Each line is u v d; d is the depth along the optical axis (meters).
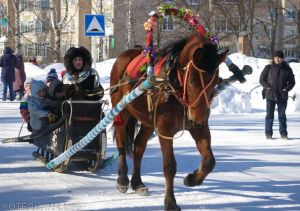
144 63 6.67
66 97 8.02
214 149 10.42
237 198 6.70
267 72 12.20
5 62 20.58
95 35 13.66
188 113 5.61
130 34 33.25
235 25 32.62
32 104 8.27
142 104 6.59
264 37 43.47
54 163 7.79
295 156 9.74
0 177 7.68
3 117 15.32
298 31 36.50
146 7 36.88
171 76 5.88
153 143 10.98
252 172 8.27
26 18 51.44
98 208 6.14
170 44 6.25
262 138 12.07
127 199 6.61
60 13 48.12
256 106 18.89
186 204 6.40
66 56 8.11
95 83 8.24
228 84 6.21
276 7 34.34
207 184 7.45
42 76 24.05
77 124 7.78
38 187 7.11
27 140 8.59
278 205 6.38
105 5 42.00
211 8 32.09
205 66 5.37
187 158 9.34
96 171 8.09
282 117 12.11
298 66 23.31
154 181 7.63
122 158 7.17
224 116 16.78
